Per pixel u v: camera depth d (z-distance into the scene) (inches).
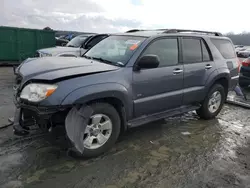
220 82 214.5
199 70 185.3
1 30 486.0
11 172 117.9
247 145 162.7
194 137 171.8
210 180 120.0
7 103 223.3
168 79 163.0
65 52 340.2
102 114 134.0
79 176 118.1
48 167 124.2
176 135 173.5
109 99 137.3
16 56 512.1
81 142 124.3
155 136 169.8
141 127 185.3
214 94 205.9
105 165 129.1
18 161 127.6
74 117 122.6
